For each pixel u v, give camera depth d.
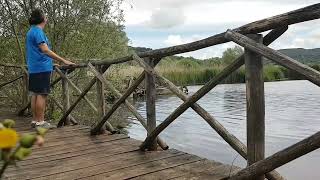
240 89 30.52
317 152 8.06
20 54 10.41
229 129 11.69
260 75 2.94
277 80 45.03
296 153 2.46
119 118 14.25
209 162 3.85
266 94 25.66
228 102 20.41
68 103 6.84
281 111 15.96
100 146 4.85
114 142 5.07
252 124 2.95
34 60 5.77
